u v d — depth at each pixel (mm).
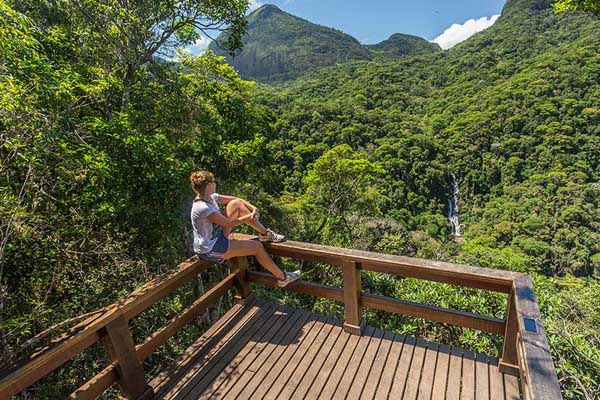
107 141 5453
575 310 5965
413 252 17641
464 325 2289
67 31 6758
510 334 2027
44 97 3820
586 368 3314
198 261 2543
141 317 5137
